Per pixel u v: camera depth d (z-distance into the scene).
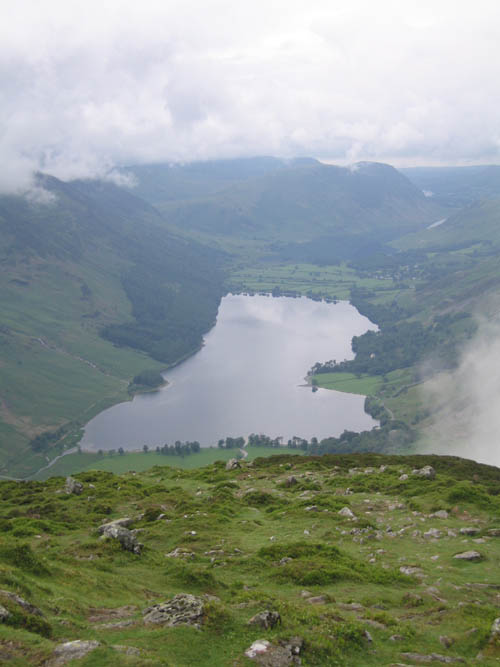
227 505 65.25
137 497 74.88
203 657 24.36
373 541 50.38
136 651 23.59
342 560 43.69
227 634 26.70
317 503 63.88
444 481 72.88
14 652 22.36
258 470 96.31
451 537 50.44
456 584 38.44
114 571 39.66
